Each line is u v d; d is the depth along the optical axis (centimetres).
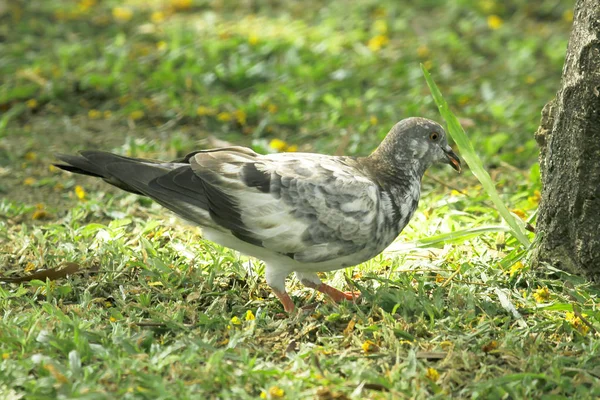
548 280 1060
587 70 995
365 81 1928
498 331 936
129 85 1853
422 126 1044
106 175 980
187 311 978
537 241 1092
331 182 972
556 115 1053
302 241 970
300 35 2116
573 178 1032
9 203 1359
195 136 1673
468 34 2228
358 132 1638
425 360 874
